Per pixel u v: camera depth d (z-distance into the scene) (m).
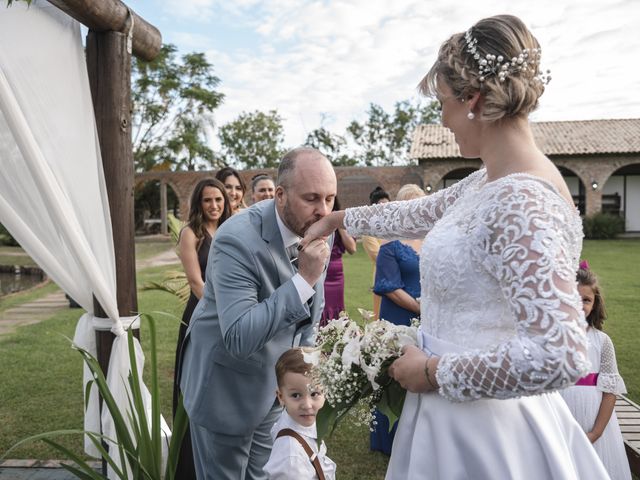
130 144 3.24
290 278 2.12
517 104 1.29
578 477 1.46
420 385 1.40
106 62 3.11
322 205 1.98
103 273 3.04
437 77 1.42
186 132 33.41
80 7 2.72
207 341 2.29
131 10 3.25
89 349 3.21
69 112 2.90
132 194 3.28
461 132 1.42
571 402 2.73
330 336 1.76
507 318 1.33
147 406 3.23
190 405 2.35
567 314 1.12
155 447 2.38
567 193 1.30
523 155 1.33
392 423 1.70
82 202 2.94
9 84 2.63
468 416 1.41
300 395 2.28
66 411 4.55
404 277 3.55
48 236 2.92
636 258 15.49
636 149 23.19
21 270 17.36
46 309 9.59
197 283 3.79
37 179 2.66
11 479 3.34
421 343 1.52
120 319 3.18
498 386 1.19
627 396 4.52
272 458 2.31
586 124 26.84
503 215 1.22
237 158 47.34
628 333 6.71
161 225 31.48
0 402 4.77
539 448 1.41
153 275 13.23
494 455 1.38
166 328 7.59
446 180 27.42
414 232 1.91
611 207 26.39
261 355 2.30
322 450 2.41
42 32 2.78
